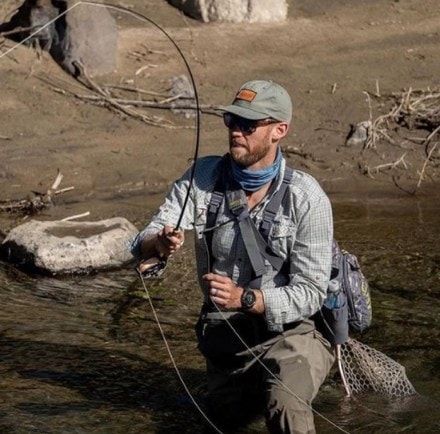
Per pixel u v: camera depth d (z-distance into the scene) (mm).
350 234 12117
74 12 15984
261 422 7789
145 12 18031
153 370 8812
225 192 6930
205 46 17156
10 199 13234
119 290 10641
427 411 8117
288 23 18016
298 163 14484
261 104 6695
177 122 15414
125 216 12766
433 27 18047
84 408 8148
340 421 7941
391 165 14484
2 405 8156
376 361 8328
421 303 10156
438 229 12289
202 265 7141
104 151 14547
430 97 15875
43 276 11023
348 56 17172
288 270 6938
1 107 15195
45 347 9219
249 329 7129
